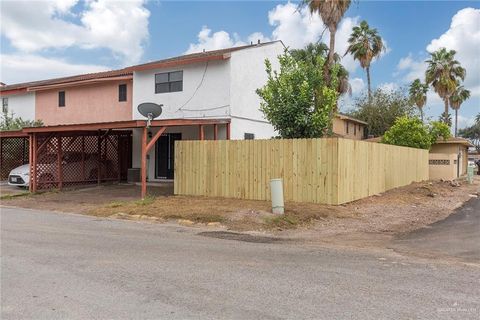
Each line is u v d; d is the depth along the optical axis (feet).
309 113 52.95
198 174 49.52
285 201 43.47
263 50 69.15
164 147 68.69
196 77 64.90
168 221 36.70
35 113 88.43
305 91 51.85
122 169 72.13
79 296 16.87
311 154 43.32
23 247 25.73
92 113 79.25
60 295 16.98
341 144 43.37
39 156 61.36
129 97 74.23
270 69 57.98
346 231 33.71
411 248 27.43
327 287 18.29
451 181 86.63
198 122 54.70
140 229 32.96
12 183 63.31
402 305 16.14
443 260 23.82
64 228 32.96
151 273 20.20
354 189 47.62
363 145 50.62
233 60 62.69
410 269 21.57
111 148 71.05
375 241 29.94
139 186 64.08
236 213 37.42
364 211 42.37
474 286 18.63
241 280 19.17
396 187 66.23
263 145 45.44
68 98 82.94
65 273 20.07
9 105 92.84
